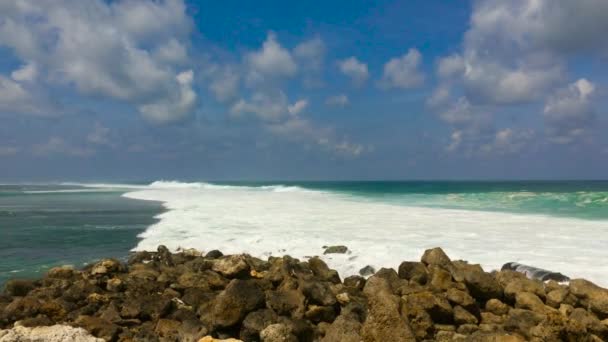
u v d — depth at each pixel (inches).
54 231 904.3
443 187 3996.1
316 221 979.3
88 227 957.2
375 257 592.1
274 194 2282.2
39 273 579.5
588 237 743.1
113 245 753.6
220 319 369.4
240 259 485.7
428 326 366.0
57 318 382.6
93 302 431.8
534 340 340.2
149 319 400.8
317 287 404.8
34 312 374.6
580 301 410.3
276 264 530.0
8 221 1076.5
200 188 3351.4
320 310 392.2
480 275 435.5
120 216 1160.2
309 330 367.6
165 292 458.3
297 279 475.8
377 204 1498.5
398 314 327.6
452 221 972.6
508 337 325.4
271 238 742.5
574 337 339.3
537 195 1636.3
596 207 1283.2
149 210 1314.0
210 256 607.8
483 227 869.8
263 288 461.7
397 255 599.5
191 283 470.0
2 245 758.5
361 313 381.4
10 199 1915.6
